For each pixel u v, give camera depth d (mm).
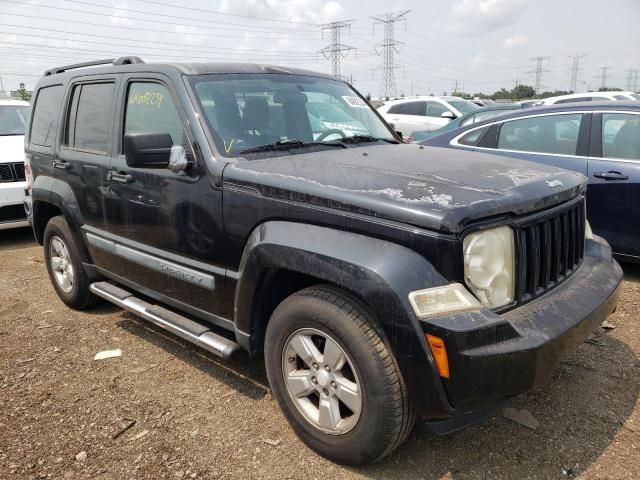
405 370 2295
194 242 3262
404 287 2250
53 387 3510
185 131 3283
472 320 2211
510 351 2215
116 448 2871
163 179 3389
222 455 2793
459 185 2568
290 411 2842
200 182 3150
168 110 3463
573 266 2941
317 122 3812
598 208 5086
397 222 2348
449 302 2227
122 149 3824
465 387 2217
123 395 3391
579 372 3480
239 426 3039
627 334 3998
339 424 2619
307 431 2766
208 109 3324
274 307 3037
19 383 3570
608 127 5152
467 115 9141
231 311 3160
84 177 4180
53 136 4664
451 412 2297
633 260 5000
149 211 3549
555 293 2670
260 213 2836
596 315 2637
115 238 3963
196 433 2980
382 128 4340
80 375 3658
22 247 7305
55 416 3180
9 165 7141
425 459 2729
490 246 2369
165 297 3654
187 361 3828
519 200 2480
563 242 2816
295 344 2740
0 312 4855
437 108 13125
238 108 3451
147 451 2838
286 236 2662
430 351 2227
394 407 2383
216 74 3578
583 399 3186
